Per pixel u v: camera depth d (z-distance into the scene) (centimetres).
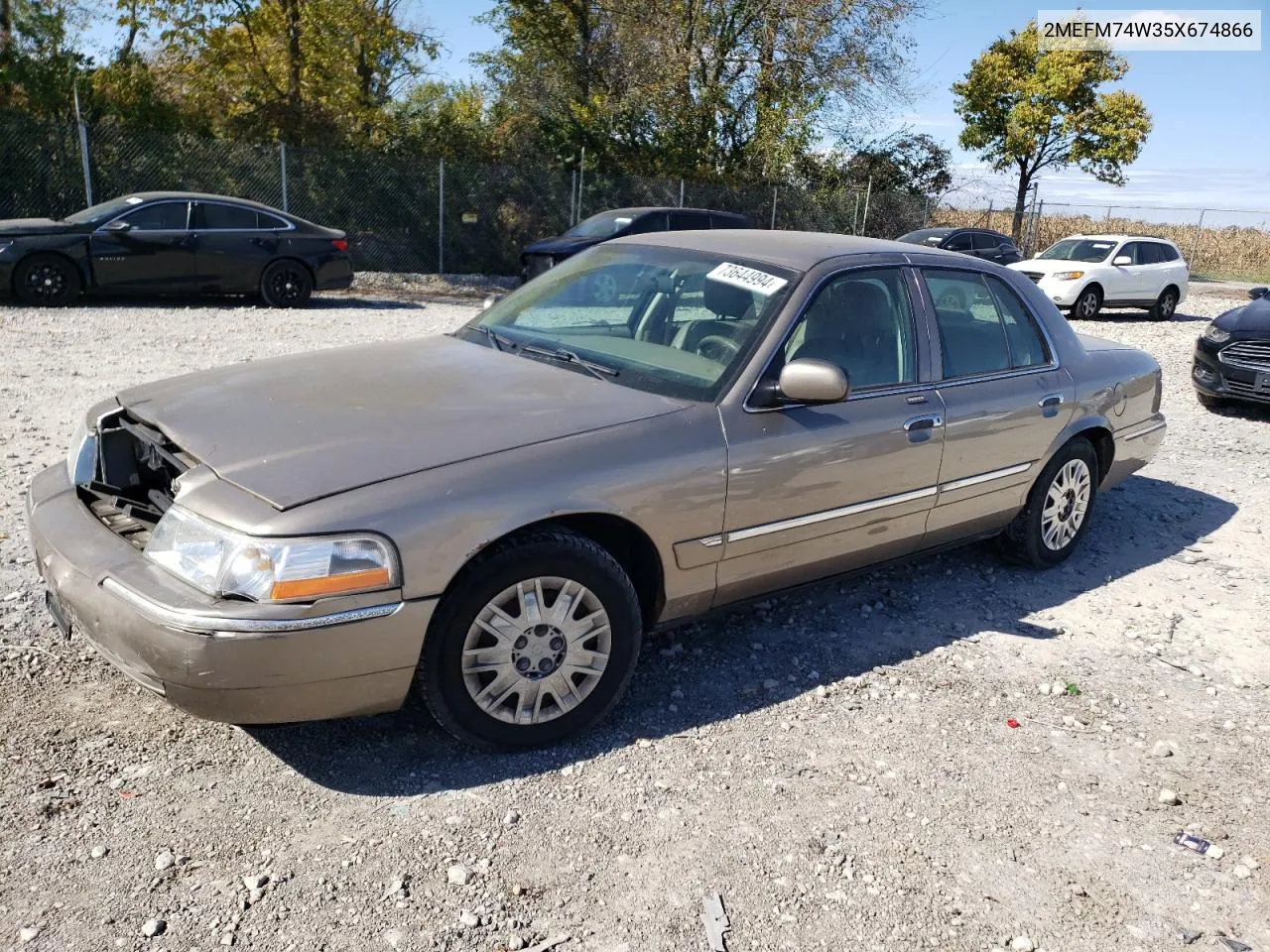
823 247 439
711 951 260
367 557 293
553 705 345
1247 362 951
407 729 353
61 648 387
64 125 1817
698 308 412
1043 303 518
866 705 390
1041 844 313
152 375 877
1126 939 275
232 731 344
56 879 269
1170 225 3491
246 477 303
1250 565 572
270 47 2380
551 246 1750
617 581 343
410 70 2689
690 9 2681
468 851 291
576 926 265
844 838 309
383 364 404
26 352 954
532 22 2705
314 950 251
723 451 363
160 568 300
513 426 340
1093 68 3014
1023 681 419
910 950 266
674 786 329
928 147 3092
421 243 2205
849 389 409
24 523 501
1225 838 322
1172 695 415
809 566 411
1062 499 528
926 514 448
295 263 1459
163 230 1356
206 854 283
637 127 2672
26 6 1967
